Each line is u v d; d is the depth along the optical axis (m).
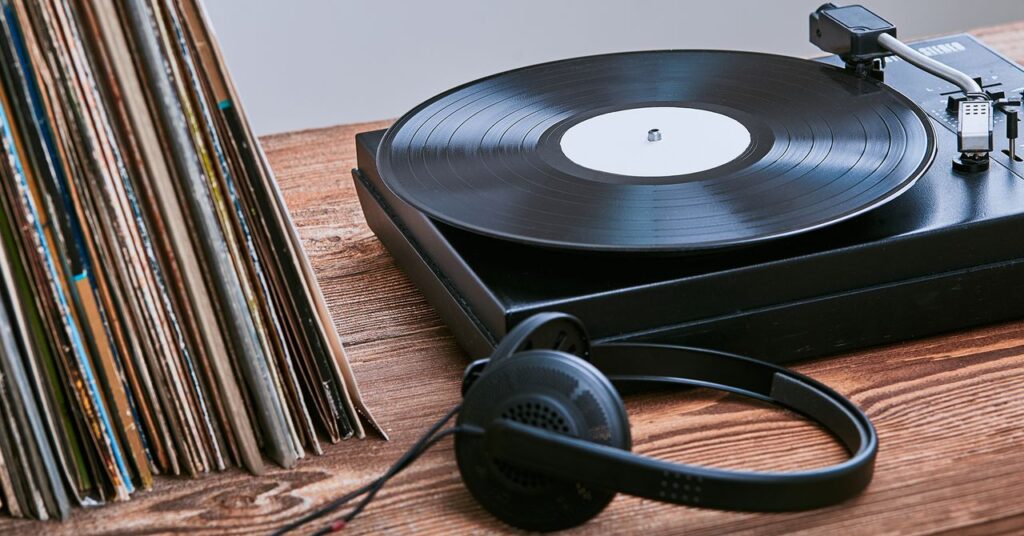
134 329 0.74
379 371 0.91
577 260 0.83
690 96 1.04
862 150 0.90
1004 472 0.73
